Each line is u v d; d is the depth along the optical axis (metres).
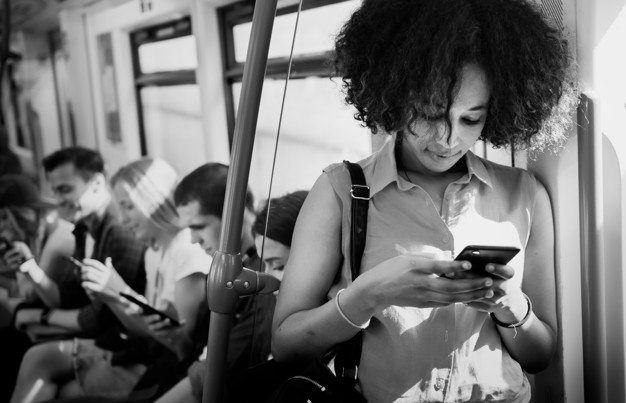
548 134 1.14
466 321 1.11
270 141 2.67
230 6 2.93
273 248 2.43
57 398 3.52
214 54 3.03
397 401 1.12
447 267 0.93
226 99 3.11
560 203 1.27
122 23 3.59
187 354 3.13
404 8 1.03
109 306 3.40
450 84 0.97
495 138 1.11
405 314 1.11
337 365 1.18
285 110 2.59
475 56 0.98
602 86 1.23
